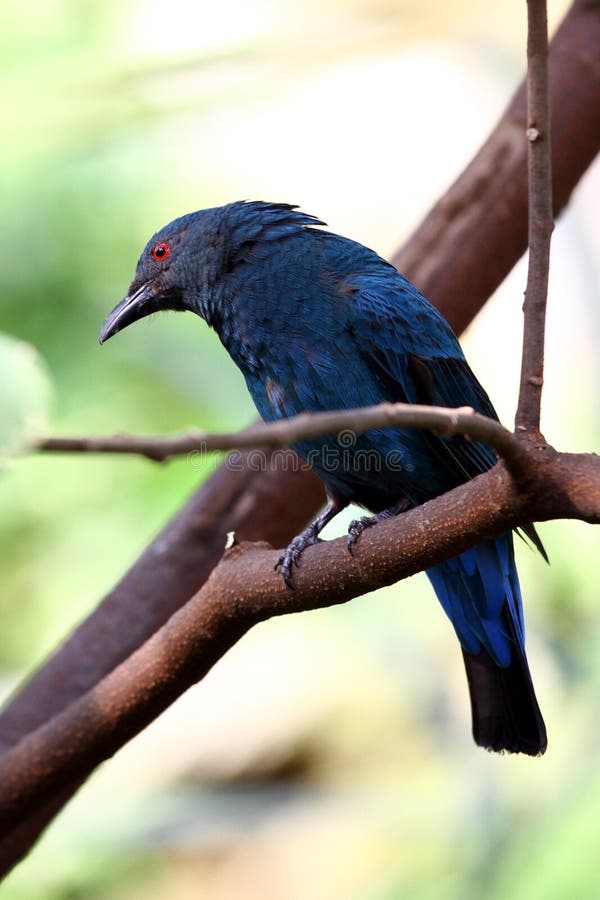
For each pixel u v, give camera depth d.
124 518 13.58
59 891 12.13
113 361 13.41
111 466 13.80
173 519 8.27
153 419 13.24
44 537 13.58
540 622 13.09
